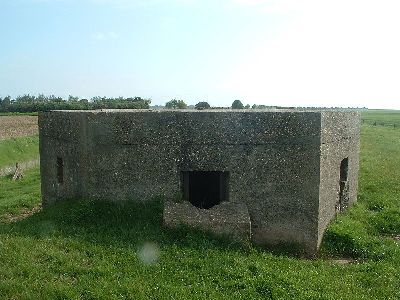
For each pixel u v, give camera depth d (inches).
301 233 387.5
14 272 277.4
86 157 405.4
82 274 280.8
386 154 1065.5
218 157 386.0
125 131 390.0
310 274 309.3
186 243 339.6
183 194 399.9
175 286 270.8
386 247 382.9
